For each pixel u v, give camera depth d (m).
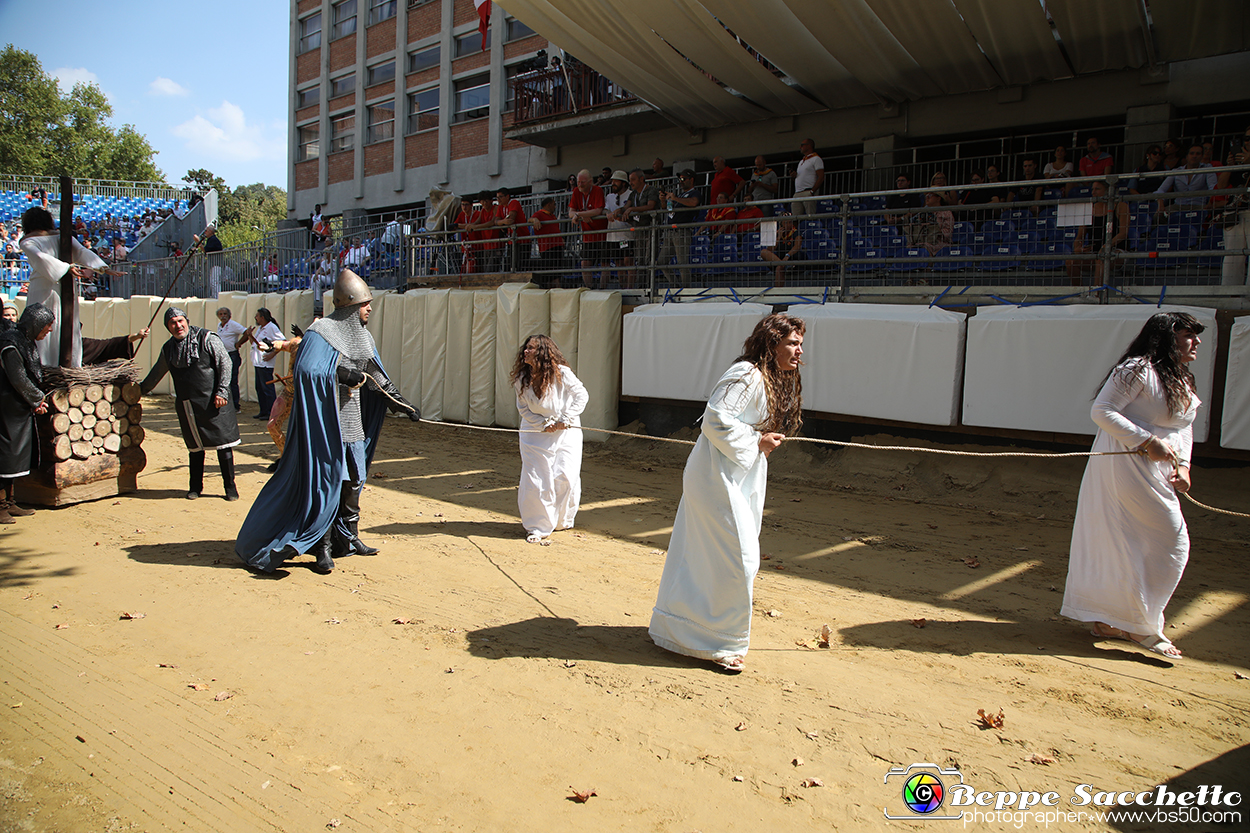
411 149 25.14
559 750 3.57
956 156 12.23
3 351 7.12
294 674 4.31
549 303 12.13
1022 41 11.15
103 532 7.08
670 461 10.52
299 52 29.53
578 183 13.16
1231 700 4.08
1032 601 5.54
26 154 34.19
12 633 4.85
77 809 3.14
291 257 19.14
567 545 6.85
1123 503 4.57
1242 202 7.86
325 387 6.02
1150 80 11.83
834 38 11.18
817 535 7.14
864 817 3.10
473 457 11.00
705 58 12.30
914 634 4.94
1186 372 4.60
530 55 21.41
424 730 3.73
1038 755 3.53
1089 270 8.67
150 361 19.73
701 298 11.02
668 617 4.55
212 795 3.23
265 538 6.02
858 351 9.05
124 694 4.08
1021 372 8.09
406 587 5.73
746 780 3.34
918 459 8.94
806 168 11.16
